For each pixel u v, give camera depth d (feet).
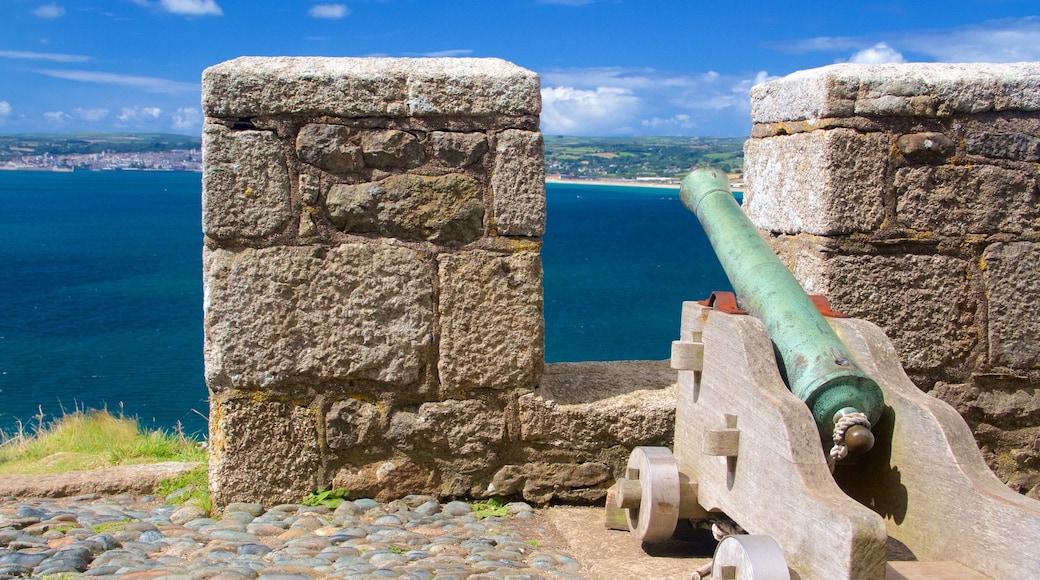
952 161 15.99
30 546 12.92
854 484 12.90
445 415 15.56
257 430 15.15
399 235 15.17
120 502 16.03
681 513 13.58
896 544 12.08
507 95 15.10
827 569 9.98
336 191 14.87
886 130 15.78
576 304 114.42
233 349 14.84
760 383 11.76
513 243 15.43
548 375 17.37
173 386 60.95
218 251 14.75
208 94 14.42
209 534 13.91
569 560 13.33
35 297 116.88
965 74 15.96
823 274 15.85
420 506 15.46
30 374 65.82
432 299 15.30
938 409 11.66
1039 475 16.96
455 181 15.15
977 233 16.21
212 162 14.53
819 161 15.78
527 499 15.98
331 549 13.06
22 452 20.40
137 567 12.12
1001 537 10.46
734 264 13.64
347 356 15.15
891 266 15.99
